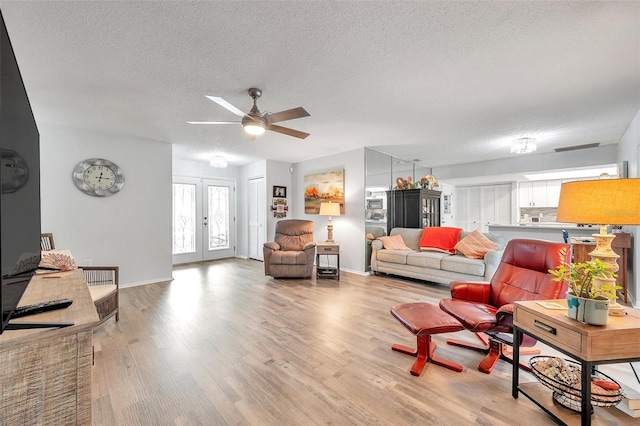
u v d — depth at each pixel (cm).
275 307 328
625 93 266
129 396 167
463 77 235
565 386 150
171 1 149
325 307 328
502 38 182
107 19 163
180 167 610
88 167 377
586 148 491
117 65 214
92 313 106
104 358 211
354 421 148
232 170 701
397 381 184
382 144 472
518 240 236
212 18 162
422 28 172
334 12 158
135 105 292
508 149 507
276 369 197
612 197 136
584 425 129
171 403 161
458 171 661
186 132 395
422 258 432
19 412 80
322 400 165
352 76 233
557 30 174
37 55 199
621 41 184
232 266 588
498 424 146
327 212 499
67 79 235
